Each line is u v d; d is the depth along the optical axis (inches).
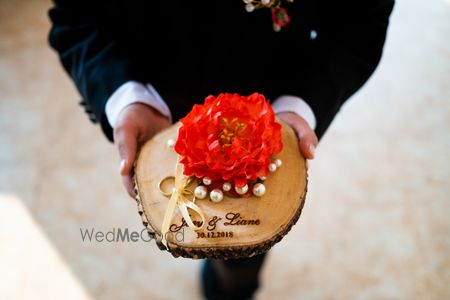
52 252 53.4
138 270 52.2
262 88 29.7
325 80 28.3
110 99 29.0
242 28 26.6
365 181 58.6
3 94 68.2
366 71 29.1
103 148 62.6
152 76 30.5
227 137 22.4
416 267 51.3
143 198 23.5
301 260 52.5
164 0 26.2
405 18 78.1
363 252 52.7
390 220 55.1
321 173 59.4
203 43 27.4
